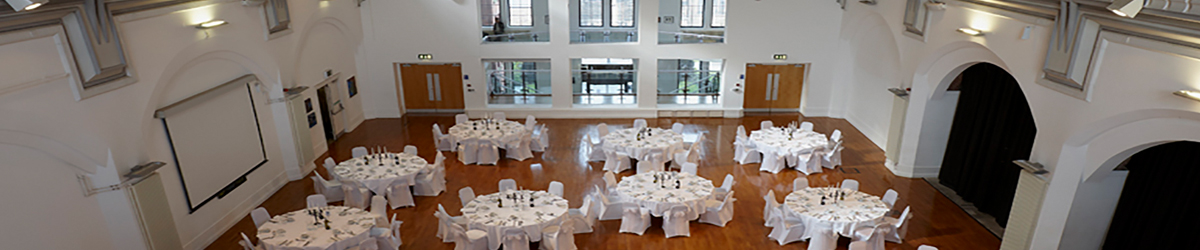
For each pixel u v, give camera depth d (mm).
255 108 11742
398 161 12258
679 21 20047
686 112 18469
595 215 11133
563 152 15070
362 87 17828
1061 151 8227
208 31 9797
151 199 8664
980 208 11422
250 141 11586
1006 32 9273
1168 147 7699
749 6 16969
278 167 12742
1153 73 6535
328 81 15414
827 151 13672
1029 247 9008
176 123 9406
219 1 10062
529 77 18891
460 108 18484
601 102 19000
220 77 10656
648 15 17047
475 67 17688
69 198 7840
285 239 8812
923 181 13023
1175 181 7691
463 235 9289
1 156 6895
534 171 13719
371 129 17141
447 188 12727
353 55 17156
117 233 8539
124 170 8266
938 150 12992
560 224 9539
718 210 10641
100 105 7762
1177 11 5926
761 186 12773
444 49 17438
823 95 18188
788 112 18797
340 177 11492
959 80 12078
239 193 11242
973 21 10102
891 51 14422
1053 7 8031
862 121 16688
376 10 16938
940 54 11430
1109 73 7184
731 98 18312
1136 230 8320
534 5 19297
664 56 17578
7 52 6438
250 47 11078
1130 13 6000
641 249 9984
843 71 17688
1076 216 8633
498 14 19375
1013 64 9172
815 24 17172
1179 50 6113
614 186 11273
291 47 12664
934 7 11125
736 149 14406
